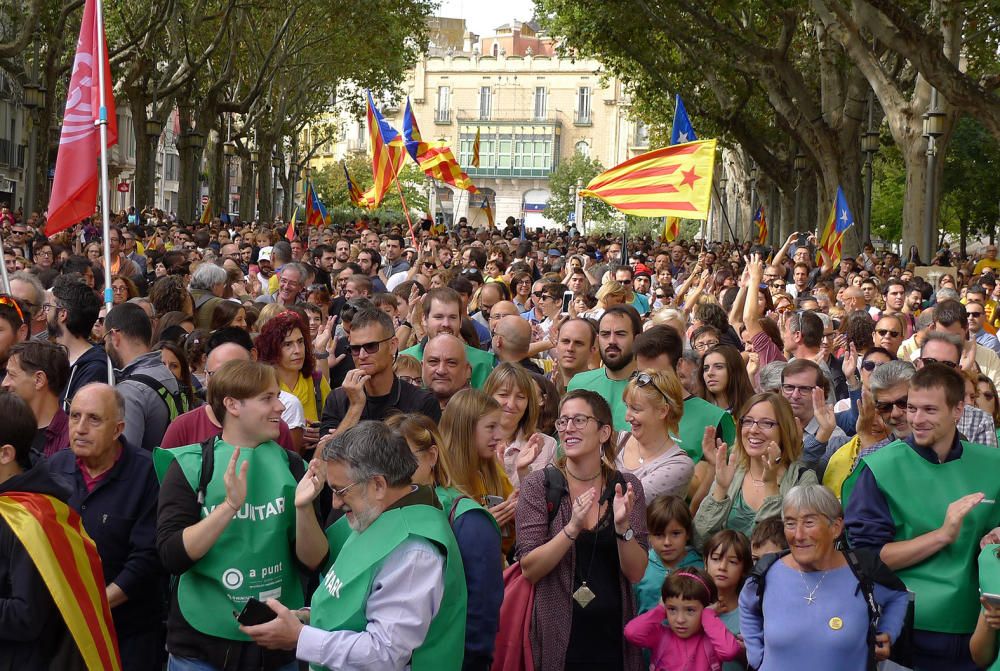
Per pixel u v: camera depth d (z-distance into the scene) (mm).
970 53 28781
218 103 35594
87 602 4613
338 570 4176
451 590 4285
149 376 6410
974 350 7078
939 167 24781
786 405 5832
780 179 37062
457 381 6891
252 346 7070
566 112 100250
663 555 5773
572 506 5031
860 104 28984
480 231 30656
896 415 5805
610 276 12664
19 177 55188
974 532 5090
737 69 31641
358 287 11031
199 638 4734
